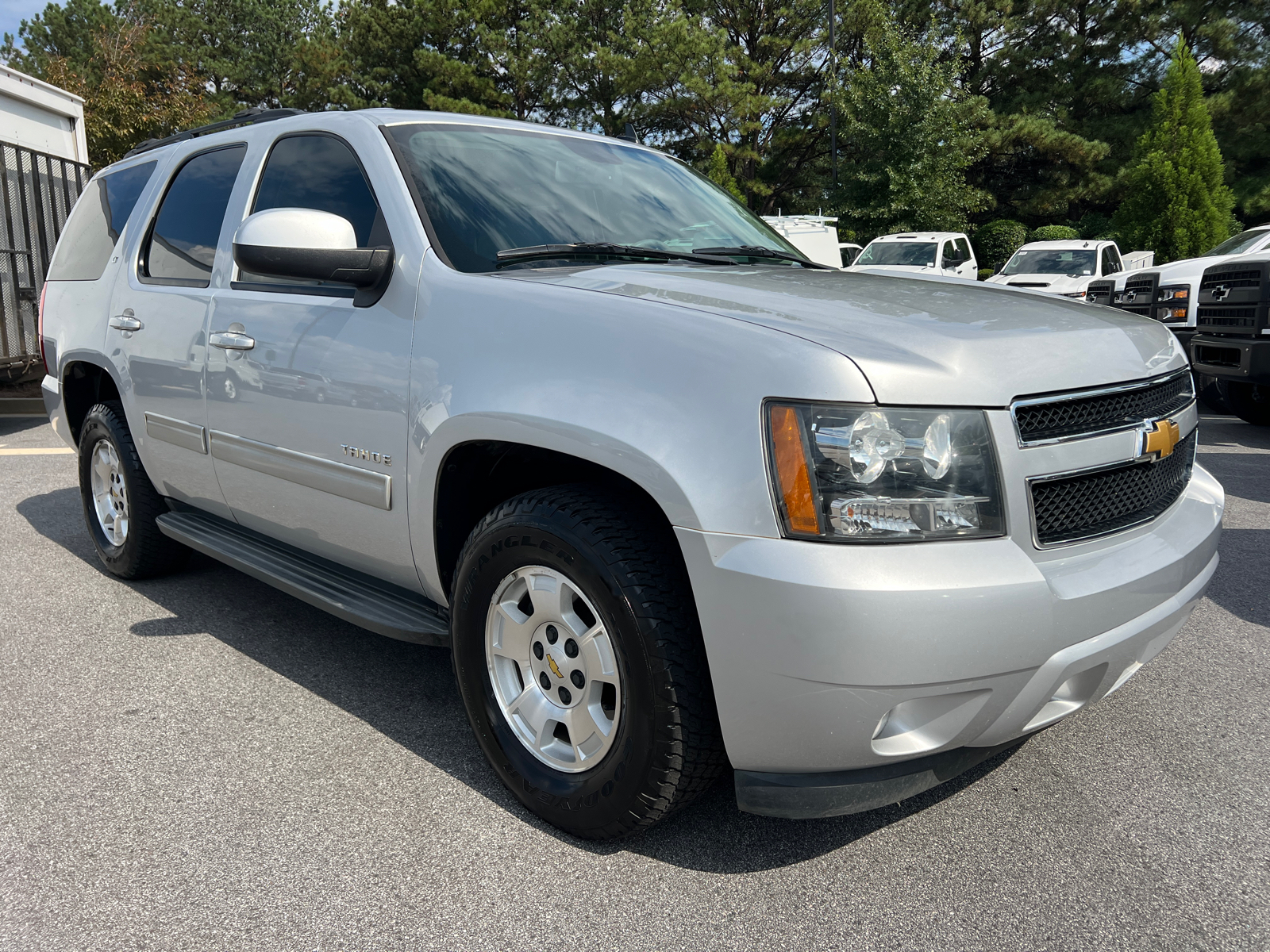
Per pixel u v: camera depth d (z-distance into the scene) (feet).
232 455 10.14
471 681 7.75
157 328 11.23
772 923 6.40
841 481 5.81
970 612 5.78
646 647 6.39
